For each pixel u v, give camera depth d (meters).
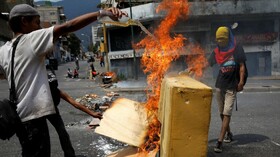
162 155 2.62
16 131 2.40
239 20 22.31
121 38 23.81
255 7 21.69
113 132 3.26
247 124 6.29
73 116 7.55
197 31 21.36
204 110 2.24
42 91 2.39
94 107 8.12
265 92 12.85
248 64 23.12
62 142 4.04
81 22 2.33
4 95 13.07
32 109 2.36
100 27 25.20
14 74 2.37
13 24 2.51
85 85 17.39
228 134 4.93
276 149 4.54
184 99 2.22
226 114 4.44
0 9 29.45
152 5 21.08
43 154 2.46
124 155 3.23
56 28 2.31
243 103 9.41
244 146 4.70
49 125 6.57
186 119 2.24
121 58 23.77
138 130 3.35
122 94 12.54
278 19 22.62
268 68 23.11
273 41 22.64
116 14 2.48
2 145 5.12
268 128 5.89
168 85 2.43
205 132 2.26
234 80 4.43
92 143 5.07
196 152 2.28
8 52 2.42
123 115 3.59
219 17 21.59
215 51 4.77
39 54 2.34
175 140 2.26
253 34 22.50
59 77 25.67
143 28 3.03
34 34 2.33
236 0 21.44
